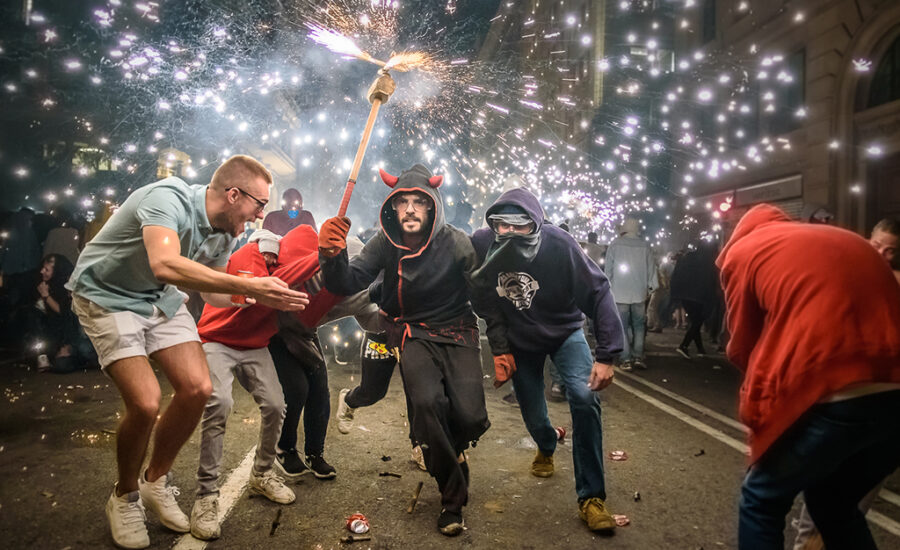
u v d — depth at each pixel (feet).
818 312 6.54
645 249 28.58
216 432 10.22
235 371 11.34
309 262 11.35
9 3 38.29
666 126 70.03
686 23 71.92
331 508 11.31
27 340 23.93
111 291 9.30
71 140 39.01
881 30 43.57
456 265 11.14
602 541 10.38
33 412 17.13
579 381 11.33
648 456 15.24
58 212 28.48
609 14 81.00
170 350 9.61
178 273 8.48
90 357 23.15
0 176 38.24
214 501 10.09
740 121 60.44
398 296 11.25
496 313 11.62
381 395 13.74
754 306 7.41
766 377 6.90
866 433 6.46
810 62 50.85
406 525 10.69
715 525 11.13
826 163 48.32
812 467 6.70
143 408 9.02
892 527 11.17
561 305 11.80
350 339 27.96
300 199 20.63
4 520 10.25
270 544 9.78
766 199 56.03
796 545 8.64
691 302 33.19
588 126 79.25
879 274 6.67
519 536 10.46
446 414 10.70
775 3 55.06
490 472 13.65
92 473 12.53
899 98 42.78
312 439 12.69
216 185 9.57
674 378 26.73
